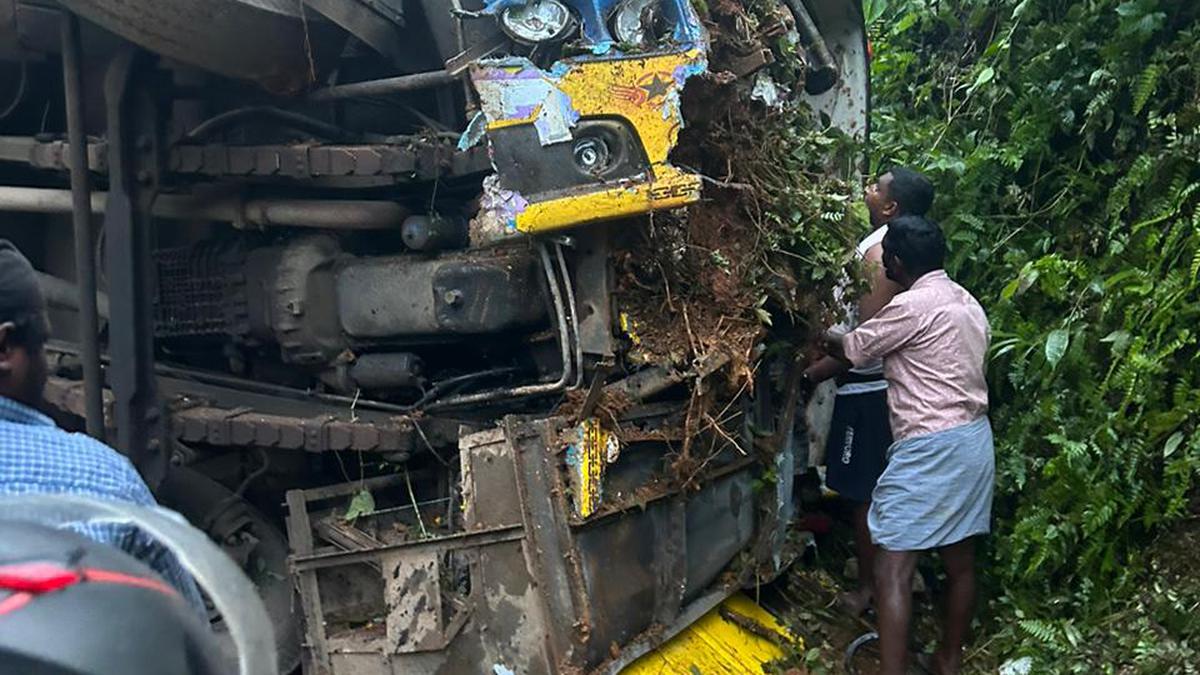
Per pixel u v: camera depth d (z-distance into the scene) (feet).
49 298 11.71
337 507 10.69
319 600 10.11
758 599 12.38
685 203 9.25
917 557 11.39
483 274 9.75
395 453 10.28
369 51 10.79
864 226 12.23
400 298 10.16
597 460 9.25
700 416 10.16
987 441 11.13
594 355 9.48
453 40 10.10
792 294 11.08
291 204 10.63
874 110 18.66
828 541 14.44
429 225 10.00
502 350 10.63
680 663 10.30
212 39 9.27
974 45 17.69
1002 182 15.30
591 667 9.15
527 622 9.10
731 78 10.04
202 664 3.51
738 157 10.79
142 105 10.48
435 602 9.32
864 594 12.89
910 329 11.02
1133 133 13.92
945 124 17.03
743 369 10.09
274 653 3.49
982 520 11.17
